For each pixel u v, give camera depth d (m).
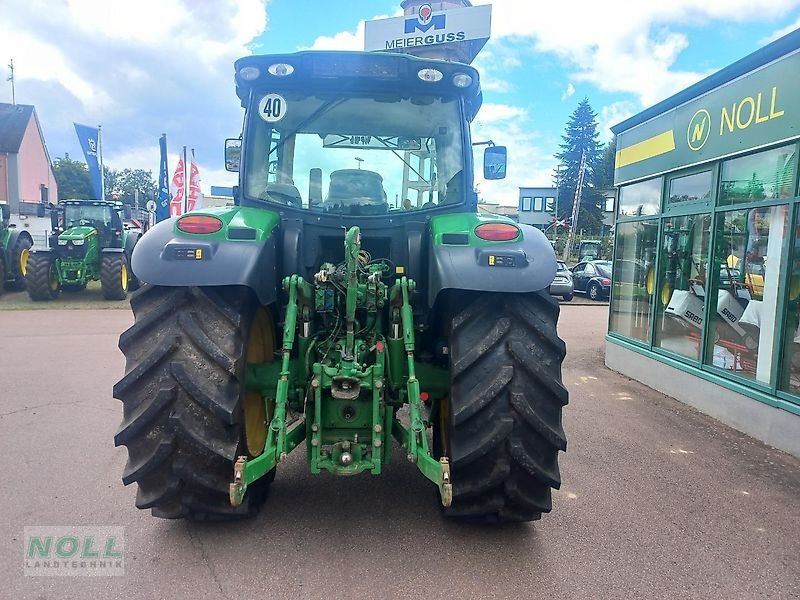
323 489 3.61
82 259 14.19
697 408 5.74
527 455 2.72
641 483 3.88
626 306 7.54
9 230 15.43
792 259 4.65
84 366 7.10
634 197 7.48
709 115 5.71
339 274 3.06
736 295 5.34
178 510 2.90
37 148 41.56
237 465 2.52
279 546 2.95
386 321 3.20
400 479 3.78
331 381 2.79
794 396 4.56
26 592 2.55
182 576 2.69
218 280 2.65
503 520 3.03
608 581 2.73
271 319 3.47
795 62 4.54
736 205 5.35
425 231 3.33
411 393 2.77
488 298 2.88
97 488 3.61
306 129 3.50
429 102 3.50
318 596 2.56
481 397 2.69
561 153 57.72
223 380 2.69
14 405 5.43
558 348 2.79
